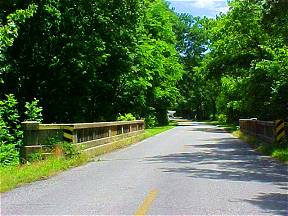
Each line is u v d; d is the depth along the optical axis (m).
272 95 26.69
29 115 21.48
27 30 28.50
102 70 33.19
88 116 33.59
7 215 7.73
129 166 15.47
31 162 15.87
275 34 27.64
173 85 68.88
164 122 73.62
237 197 9.36
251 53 37.97
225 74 44.31
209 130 51.09
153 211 7.94
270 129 23.88
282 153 17.94
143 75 40.09
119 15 31.44
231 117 65.44
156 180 11.91
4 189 10.38
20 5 27.94
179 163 16.22
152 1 60.59
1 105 23.09
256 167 14.97
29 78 30.16
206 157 18.59
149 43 53.47
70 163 15.70
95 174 13.43
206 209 8.12
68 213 7.84
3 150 18.84
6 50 27.41
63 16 28.70
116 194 9.77
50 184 11.46
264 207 8.31
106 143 23.20
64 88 30.84
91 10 30.00
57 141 16.98
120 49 32.22
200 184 11.15
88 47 29.39
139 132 36.00
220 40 40.84
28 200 9.19
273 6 20.69
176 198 9.23
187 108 130.00
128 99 37.56
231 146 25.39
